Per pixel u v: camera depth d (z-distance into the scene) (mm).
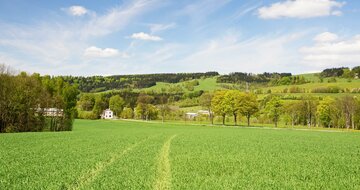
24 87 64688
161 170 19141
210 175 17844
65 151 27562
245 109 112062
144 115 158750
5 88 62250
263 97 161375
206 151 28812
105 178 16250
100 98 168250
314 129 96062
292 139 47219
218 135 52375
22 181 15375
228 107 112938
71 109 77500
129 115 166000
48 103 68875
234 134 56344
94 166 19969
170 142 37438
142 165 20375
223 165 21266
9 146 31297
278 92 173875
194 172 18562
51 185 14539
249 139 44938
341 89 155250
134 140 39344
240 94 113688
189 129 76625
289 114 124500
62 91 89312
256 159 24547
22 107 63062
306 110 122438
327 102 113000
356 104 110375
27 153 26062
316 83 182000
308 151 31141
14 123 63250
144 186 14742
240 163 22391
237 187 14922
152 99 193875
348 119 109562
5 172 17719
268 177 17766
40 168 19094
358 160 25328
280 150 31359
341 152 30734
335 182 16594
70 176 16625
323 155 28188
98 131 62000
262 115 137375
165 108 155875
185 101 195000
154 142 36969
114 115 175750
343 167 21734
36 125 66500
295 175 18531
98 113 156250
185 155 25906
